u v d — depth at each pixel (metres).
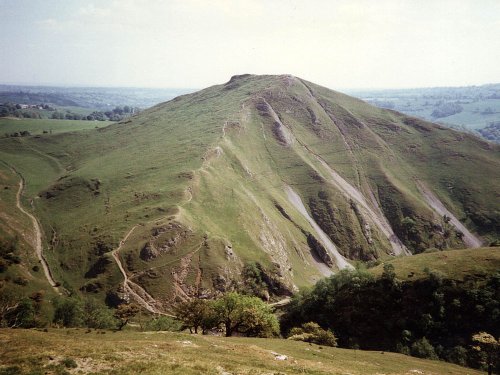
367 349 83.25
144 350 34.66
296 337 67.56
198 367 30.28
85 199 198.12
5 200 196.38
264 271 150.75
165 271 137.50
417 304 87.31
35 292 120.75
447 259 98.81
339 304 95.75
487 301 80.62
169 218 156.38
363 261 199.00
